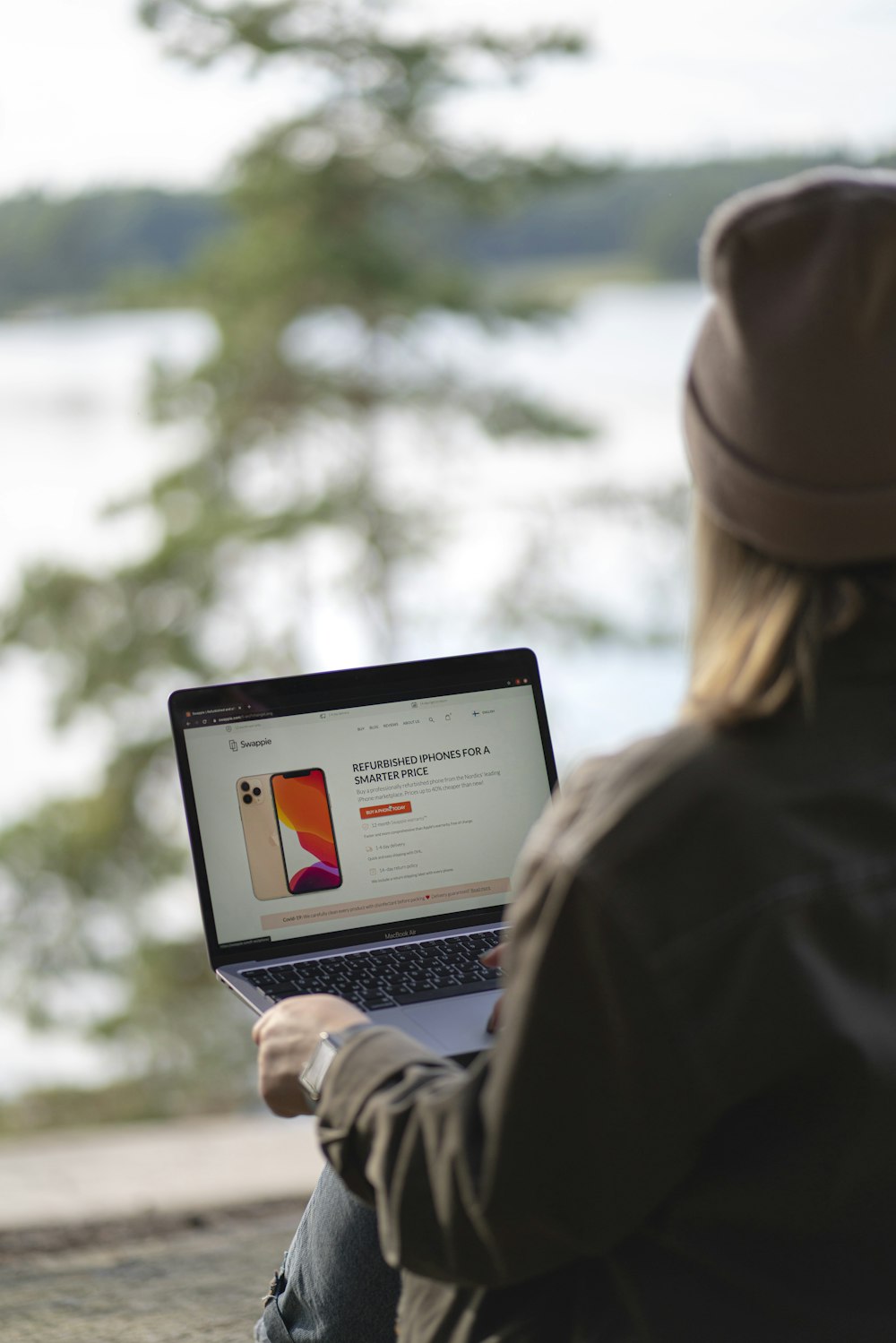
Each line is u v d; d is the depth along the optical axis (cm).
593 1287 101
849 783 90
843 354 87
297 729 167
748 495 91
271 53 1606
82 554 1650
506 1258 95
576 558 1655
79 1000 1536
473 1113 96
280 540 1628
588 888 87
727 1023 87
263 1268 255
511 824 171
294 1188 327
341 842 165
